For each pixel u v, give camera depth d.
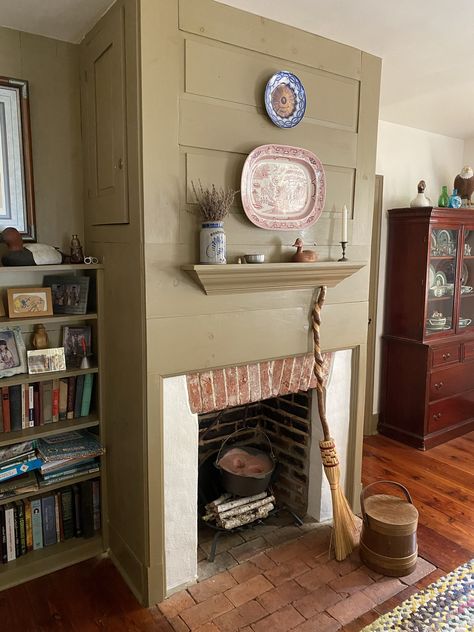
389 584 2.10
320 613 1.93
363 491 2.35
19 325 2.04
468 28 2.08
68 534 2.31
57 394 2.21
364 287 2.54
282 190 2.12
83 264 2.11
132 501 2.06
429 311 3.55
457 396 3.74
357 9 1.92
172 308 1.89
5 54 2.04
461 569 2.21
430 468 3.24
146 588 1.98
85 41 2.11
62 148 2.22
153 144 1.76
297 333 2.29
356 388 2.59
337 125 2.28
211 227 1.84
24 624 1.89
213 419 2.68
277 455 2.81
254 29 1.96
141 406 1.91
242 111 1.97
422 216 3.39
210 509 2.41
